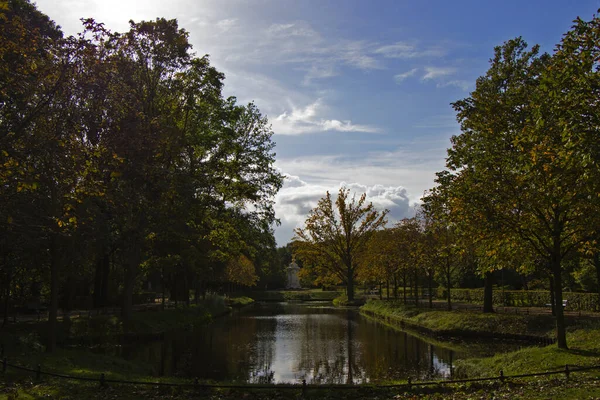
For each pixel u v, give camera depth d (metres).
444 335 30.75
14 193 16.23
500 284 60.00
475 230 17.81
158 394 12.80
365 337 31.62
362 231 66.19
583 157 11.12
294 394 13.47
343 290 103.00
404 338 30.61
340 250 67.19
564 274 45.59
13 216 16.78
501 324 29.12
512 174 17.31
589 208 15.73
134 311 38.81
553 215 17.50
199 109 30.00
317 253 66.31
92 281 50.62
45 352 19.58
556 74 12.66
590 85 11.63
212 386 13.06
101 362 19.73
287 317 49.06
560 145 13.70
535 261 20.88
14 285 29.83
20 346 19.62
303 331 35.69
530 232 17.55
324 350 26.52
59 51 15.28
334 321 43.50
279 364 22.56
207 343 29.66
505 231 17.20
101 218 21.89
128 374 18.11
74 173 14.54
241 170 31.92
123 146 18.03
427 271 42.31
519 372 15.84
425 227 39.69
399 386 13.81
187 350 26.91
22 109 14.96
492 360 19.25
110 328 31.08
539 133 14.30
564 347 17.47
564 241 18.45
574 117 11.53
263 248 36.62
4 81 13.75
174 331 35.53
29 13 22.88
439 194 22.58
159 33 27.56
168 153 24.80
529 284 46.50
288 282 118.81
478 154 20.53
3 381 12.92
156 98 27.03
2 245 20.36
